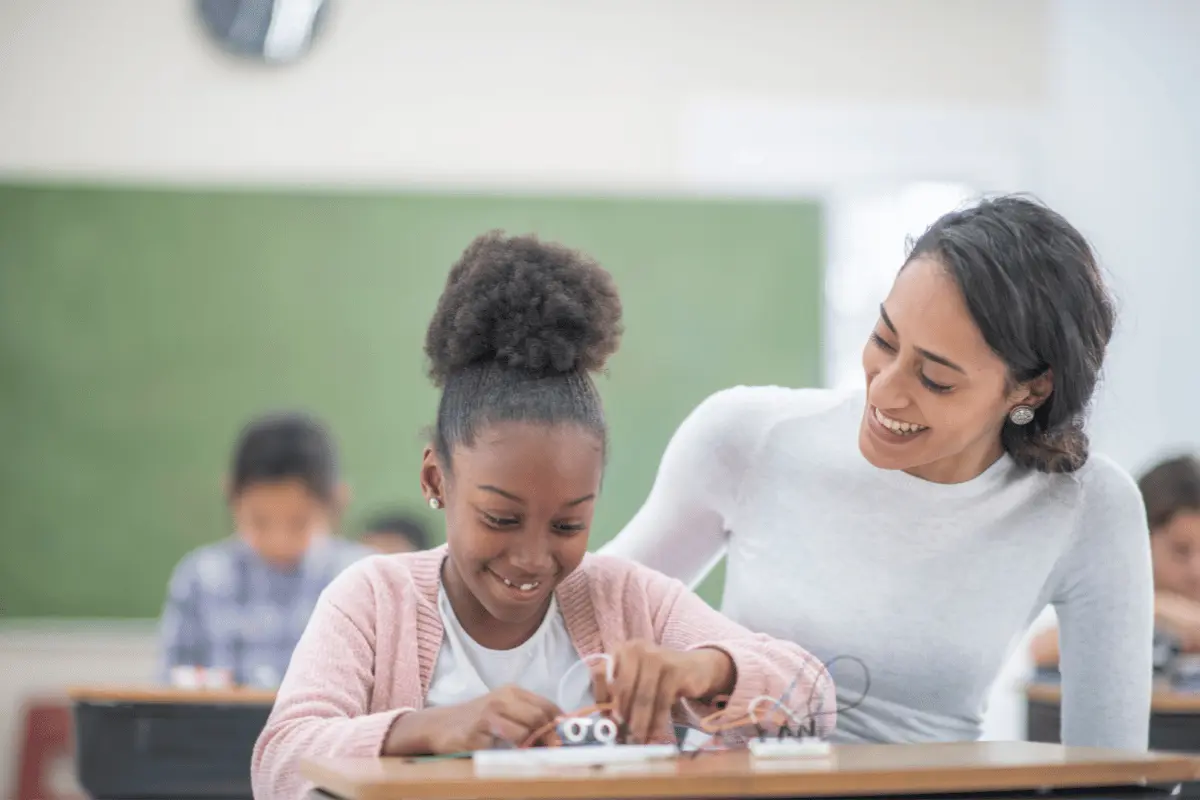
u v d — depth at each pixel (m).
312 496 3.95
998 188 4.82
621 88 4.69
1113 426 4.71
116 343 4.44
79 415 4.42
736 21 4.75
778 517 1.68
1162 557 3.33
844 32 4.79
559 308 1.35
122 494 4.41
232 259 4.47
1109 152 4.84
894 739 1.66
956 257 1.44
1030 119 4.82
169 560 4.41
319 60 4.58
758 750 1.18
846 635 1.64
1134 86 4.84
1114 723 1.67
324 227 4.50
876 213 4.77
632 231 4.55
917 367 1.46
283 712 1.30
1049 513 1.63
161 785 2.24
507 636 1.42
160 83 4.52
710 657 1.28
